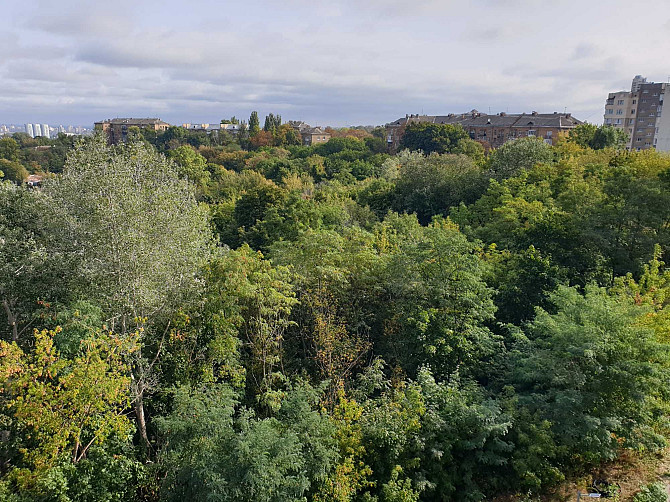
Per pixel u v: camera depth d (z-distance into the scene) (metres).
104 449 12.70
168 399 16.44
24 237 16.73
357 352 18.59
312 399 14.25
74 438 12.11
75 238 16.17
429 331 18.11
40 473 11.04
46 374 11.84
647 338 13.91
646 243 23.47
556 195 33.44
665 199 23.97
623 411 14.04
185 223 17.41
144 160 18.53
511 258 23.78
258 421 12.45
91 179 16.41
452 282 19.03
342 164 80.94
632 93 82.69
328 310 19.45
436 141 81.50
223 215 44.72
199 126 186.50
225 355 16.75
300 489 11.32
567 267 23.08
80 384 11.21
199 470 11.01
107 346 12.33
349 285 20.72
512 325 18.42
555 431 13.93
